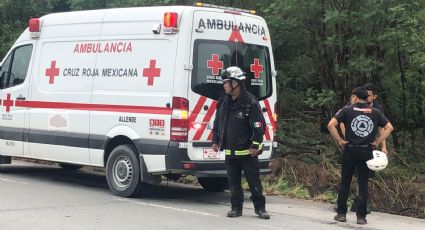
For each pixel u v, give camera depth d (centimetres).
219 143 740
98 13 898
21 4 1647
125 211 740
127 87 840
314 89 1167
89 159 888
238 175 735
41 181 994
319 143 1143
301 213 784
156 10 827
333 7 1033
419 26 955
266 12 1085
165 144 786
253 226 679
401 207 901
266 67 883
